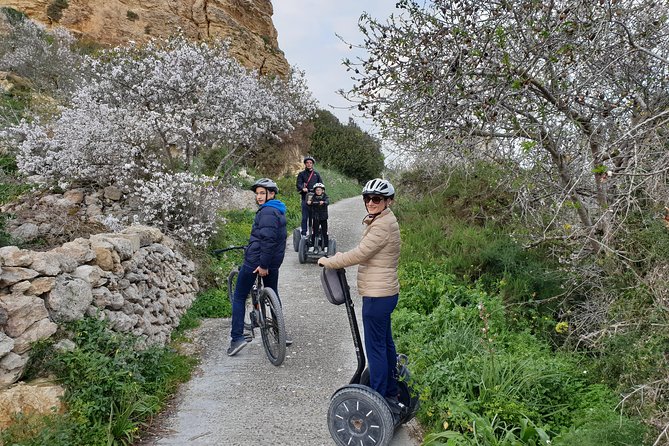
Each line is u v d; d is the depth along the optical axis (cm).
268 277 511
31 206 766
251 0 2777
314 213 904
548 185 511
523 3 392
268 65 2689
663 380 298
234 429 358
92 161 852
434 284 658
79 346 375
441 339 484
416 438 350
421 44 425
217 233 900
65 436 302
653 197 374
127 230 573
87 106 856
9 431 298
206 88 895
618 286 464
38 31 1788
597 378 407
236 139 962
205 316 628
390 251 320
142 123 815
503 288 639
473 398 370
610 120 431
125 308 454
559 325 514
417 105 432
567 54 405
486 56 401
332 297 332
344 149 2691
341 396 319
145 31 2288
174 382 430
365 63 444
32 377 346
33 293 365
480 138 470
